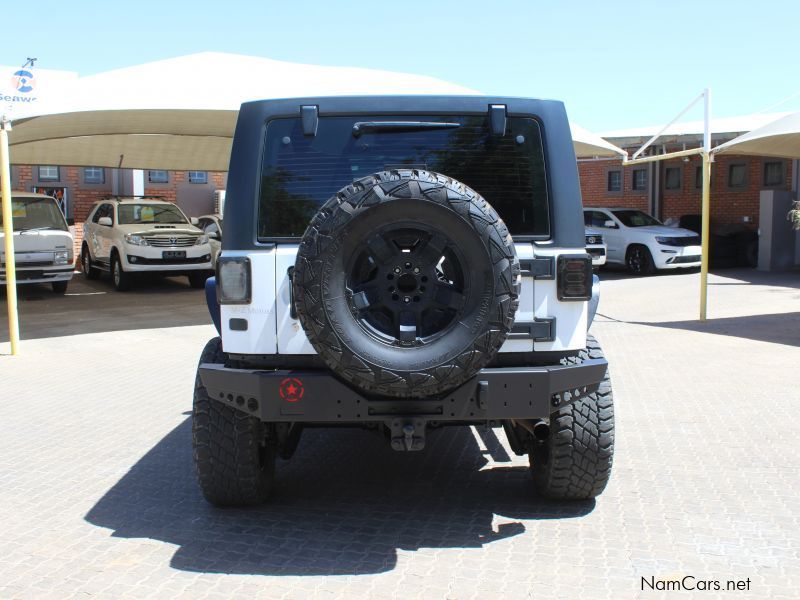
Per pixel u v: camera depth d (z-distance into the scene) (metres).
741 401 7.34
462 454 5.92
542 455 4.79
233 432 4.43
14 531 4.54
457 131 4.24
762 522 4.50
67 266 16.45
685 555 4.07
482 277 3.69
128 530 4.53
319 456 5.93
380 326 3.77
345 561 4.05
